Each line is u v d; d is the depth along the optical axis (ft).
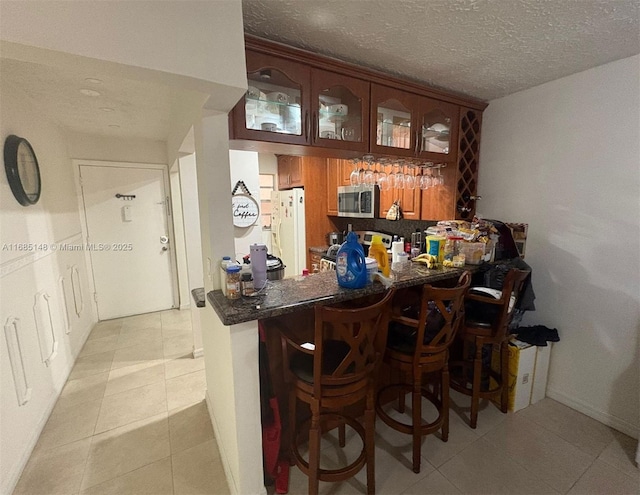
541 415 6.66
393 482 5.06
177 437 6.07
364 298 5.88
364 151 6.09
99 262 12.05
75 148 11.20
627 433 6.07
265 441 4.87
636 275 5.81
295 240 13.12
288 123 5.48
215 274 4.80
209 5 3.50
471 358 7.55
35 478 5.18
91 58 2.95
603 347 6.34
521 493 4.88
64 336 8.37
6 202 5.85
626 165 5.77
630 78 5.60
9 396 5.22
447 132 7.46
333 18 4.42
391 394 6.95
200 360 9.05
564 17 4.36
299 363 4.76
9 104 6.23
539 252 7.20
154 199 12.85
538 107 6.95
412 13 4.26
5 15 2.61
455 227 7.26
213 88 3.73
